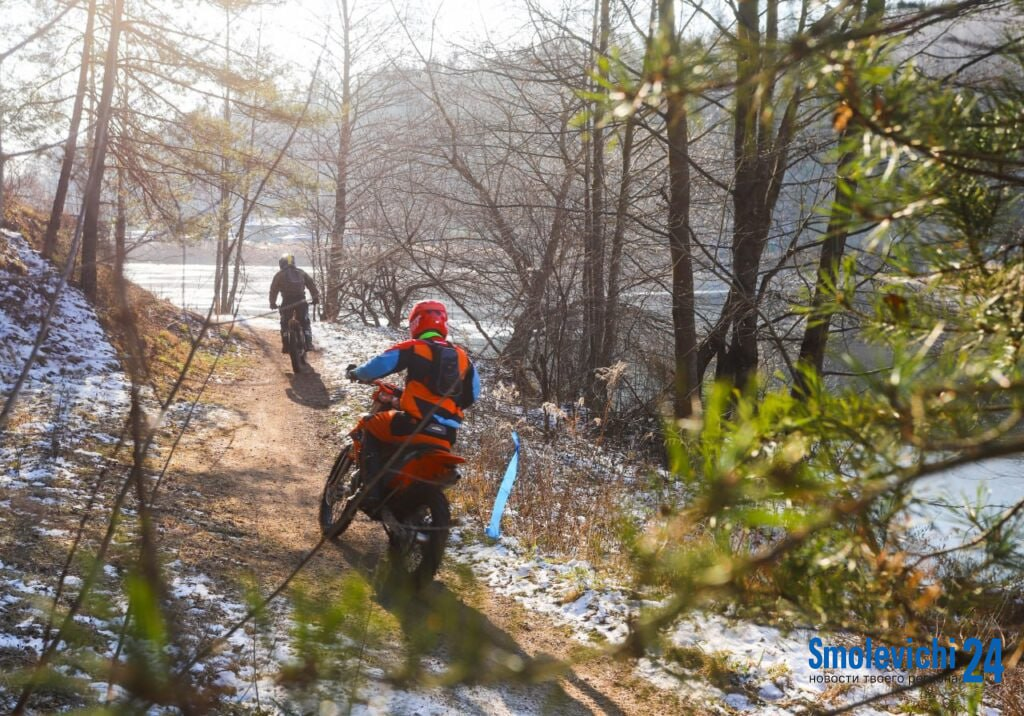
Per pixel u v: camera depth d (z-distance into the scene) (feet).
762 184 35.55
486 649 3.57
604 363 48.96
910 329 4.83
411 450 18.61
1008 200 4.72
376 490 19.12
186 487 25.49
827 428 3.44
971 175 4.47
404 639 3.67
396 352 19.42
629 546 3.20
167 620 3.50
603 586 20.15
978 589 4.04
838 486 3.36
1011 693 13.19
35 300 46.75
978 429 3.57
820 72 4.06
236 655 13.23
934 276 4.90
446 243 54.70
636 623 3.21
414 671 3.55
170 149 53.78
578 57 40.60
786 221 37.73
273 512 25.09
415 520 18.53
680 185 40.04
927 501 3.72
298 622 3.56
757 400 3.44
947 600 4.05
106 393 37.58
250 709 11.32
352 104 86.79
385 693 3.57
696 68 3.90
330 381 51.90
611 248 50.14
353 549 22.24
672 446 3.22
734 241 38.78
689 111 4.04
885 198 4.54
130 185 52.26
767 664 16.21
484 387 50.47
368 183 67.51
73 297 50.60
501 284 55.21
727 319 38.93
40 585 14.96
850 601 4.00
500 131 50.42
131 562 4.02
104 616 3.88
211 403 40.14
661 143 41.29
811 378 3.62
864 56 4.06
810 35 3.96
